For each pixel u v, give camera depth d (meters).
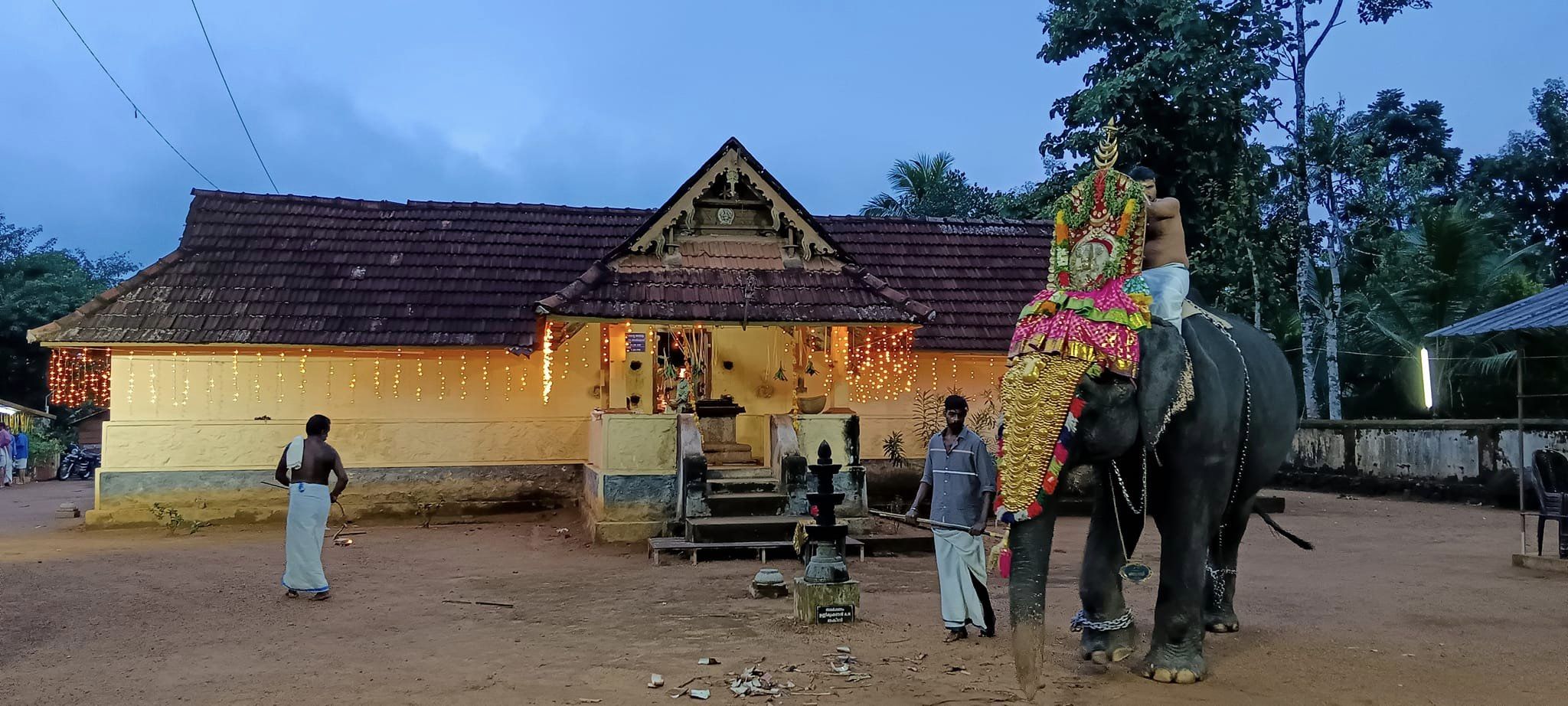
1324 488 22.84
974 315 17.59
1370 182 27.89
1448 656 7.03
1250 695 6.02
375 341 15.40
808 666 6.80
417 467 16.27
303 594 9.81
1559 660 6.92
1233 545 7.77
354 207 18.08
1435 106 39.22
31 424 32.97
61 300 38.16
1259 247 24.03
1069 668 6.71
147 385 15.58
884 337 16.59
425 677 6.62
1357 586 10.04
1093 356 5.74
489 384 16.67
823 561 8.45
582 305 13.16
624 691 6.18
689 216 14.41
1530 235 34.12
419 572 11.42
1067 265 6.40
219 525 15.54
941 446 7.84
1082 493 6.12
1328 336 25.70
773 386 16.81
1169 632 6.41
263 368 15.89
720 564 11.98
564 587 10.34
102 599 9.74
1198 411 6.19
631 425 13.95
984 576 7.67
